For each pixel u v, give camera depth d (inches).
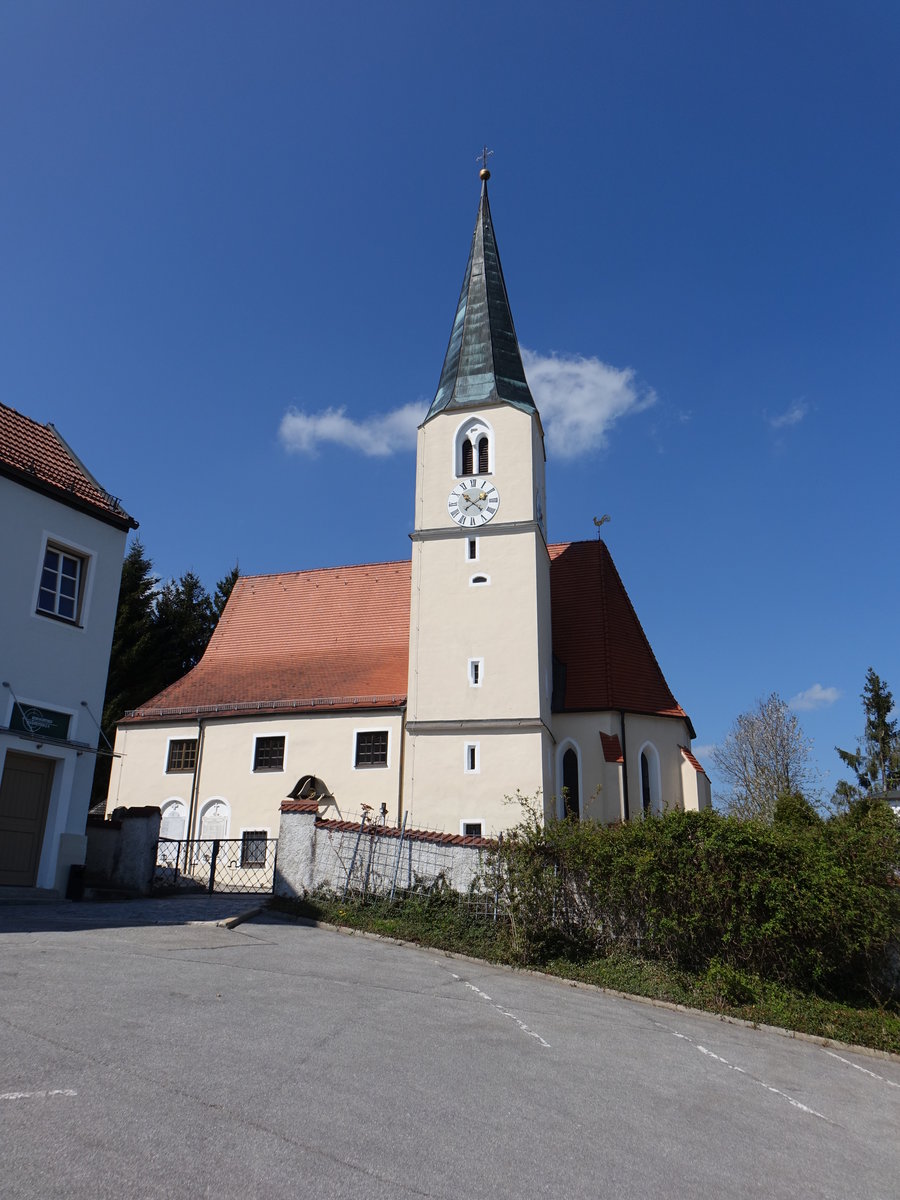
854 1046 538.9
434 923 702.5
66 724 809.5
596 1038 461.4
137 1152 241.3
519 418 1355.8
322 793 1315.2
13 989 394.6
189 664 2155.5
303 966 531.2
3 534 775.7
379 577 1612.9
